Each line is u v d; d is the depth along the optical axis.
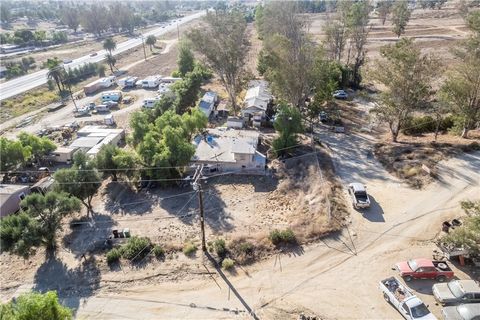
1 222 34.00
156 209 43.66
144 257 34.31
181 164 47.53
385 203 39.25
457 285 26.62
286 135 51.91
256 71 101.56
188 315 27.55
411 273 28.70
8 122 75.88
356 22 88.12
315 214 38.03
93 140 60.09
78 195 41.25
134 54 141.50
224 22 71.88
